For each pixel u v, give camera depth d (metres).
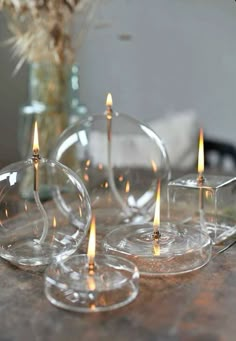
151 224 0.67
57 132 0.96
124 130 0.81
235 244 0.67
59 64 0.94
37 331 0.47
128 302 0.51
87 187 0.81
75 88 0.97
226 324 0.48
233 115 1.91
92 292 0.51
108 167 0.80
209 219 0.68
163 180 0.79
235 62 1.87
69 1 0.89
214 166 1.73
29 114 0.96
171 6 1.91
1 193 0.65
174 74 1.95
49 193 0.82
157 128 1.60
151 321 0.48
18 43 0.95
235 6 1.84
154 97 1.99
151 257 0.58
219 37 1.88
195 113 1.85
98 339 0.46
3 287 0.55
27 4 0.89
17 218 0.67
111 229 0.73
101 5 1.40
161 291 0.54
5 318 0.49
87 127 0.83
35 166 0.68
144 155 0.80
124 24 1.95
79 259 0.56
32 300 0.52
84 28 1.09
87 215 0.65
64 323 0.48
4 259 0.62
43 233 0.65
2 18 1.69
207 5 1.87
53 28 0.90
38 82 0.95
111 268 0.54
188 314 0.50
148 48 1.96
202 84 1.93
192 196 0.70
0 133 1.91
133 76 1.99
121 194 0.80
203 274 0.58
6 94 1.88
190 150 1.61
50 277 0.52
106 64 2.01
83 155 0.82
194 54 1.92
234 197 0.70
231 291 0.54
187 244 0.61
